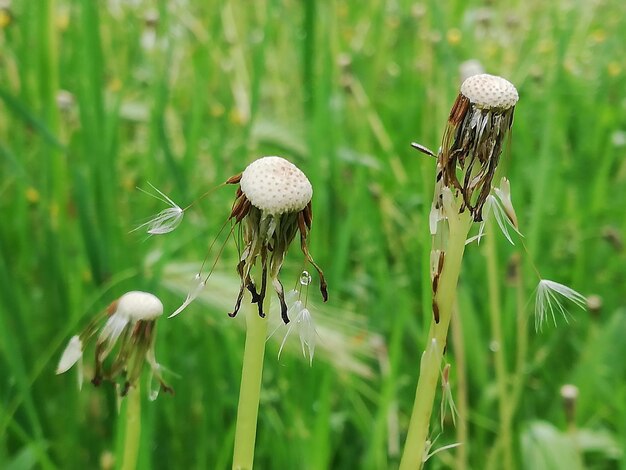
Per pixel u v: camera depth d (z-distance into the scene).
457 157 0.20
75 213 0.54
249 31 0.82
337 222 0.56
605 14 0.88
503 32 0.78
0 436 0.38
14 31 0.63
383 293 0.51
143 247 0.51
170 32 0.60
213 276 0.37
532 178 0.62
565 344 0.54
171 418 0.45
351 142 0.71
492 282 0.39
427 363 0.21
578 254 0.57
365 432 0.45
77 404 0.46
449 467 0.45
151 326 0.22
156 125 0.55
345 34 0.81
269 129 0.57
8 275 0.47
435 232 0.20
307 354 0.33
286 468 0.41
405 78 0.78
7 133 0.61
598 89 0.72
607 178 0.68
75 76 0.56
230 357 0.44
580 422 0.48
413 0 0.87
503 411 0.40
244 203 0.19
